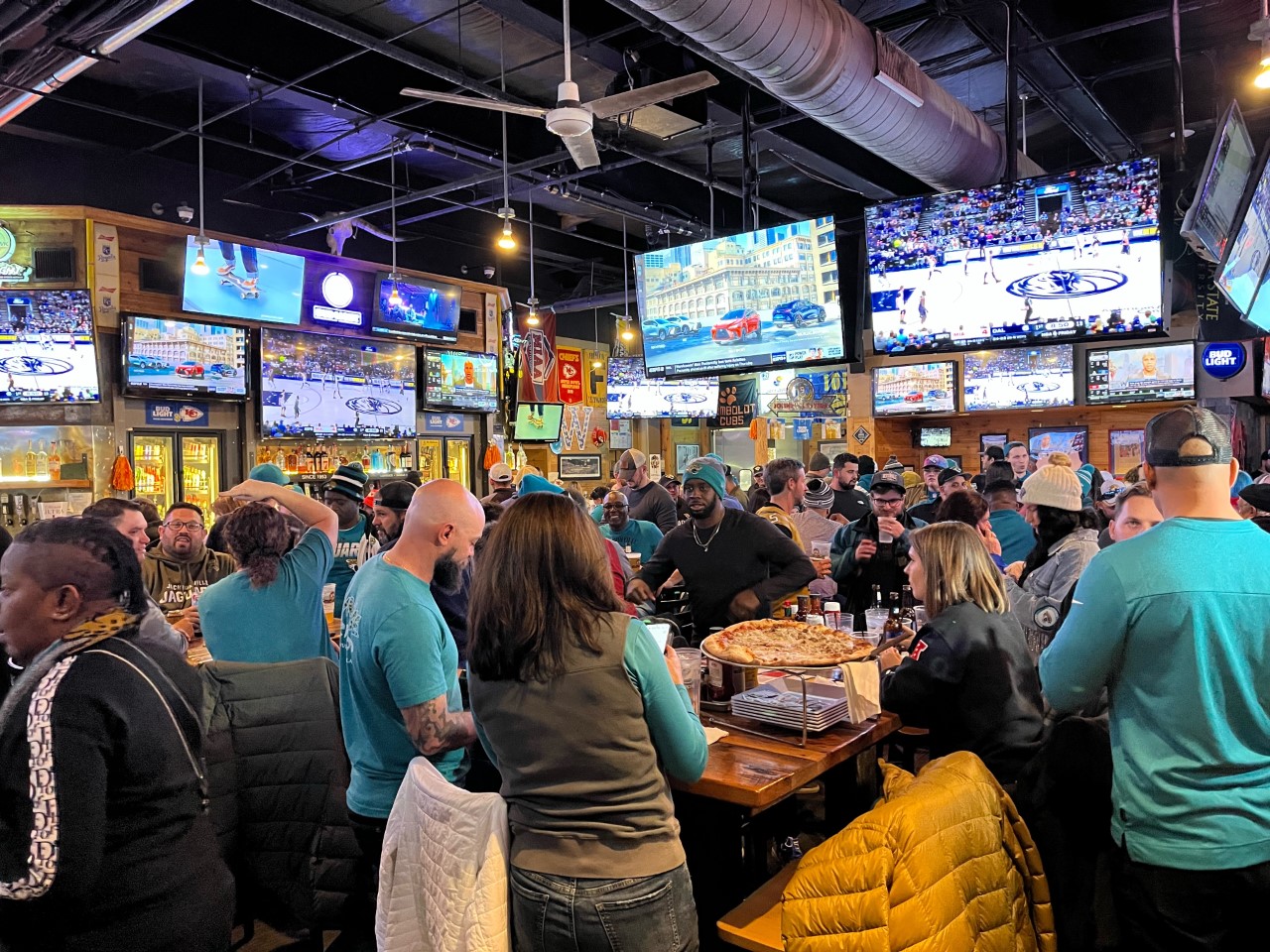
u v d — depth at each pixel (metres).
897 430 13.09
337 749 2.60
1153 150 8.50
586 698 1.57
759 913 2.06
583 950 1.51
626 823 1.57
